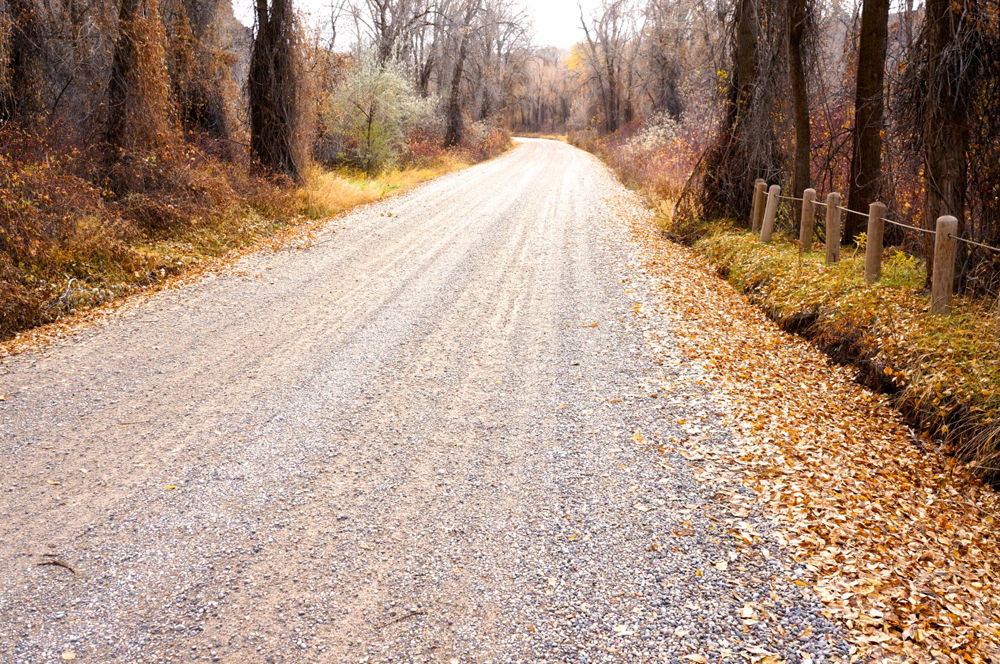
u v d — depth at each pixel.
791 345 7.84
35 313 8.02
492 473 4.74
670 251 12.81
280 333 7.59
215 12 19.50
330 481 4.60
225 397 5.87
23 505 4.23
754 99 12.85
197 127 18.00
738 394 6.09
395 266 10.86
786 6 12.09
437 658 3.13
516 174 27.77
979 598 3.76
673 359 6.89
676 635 3.25
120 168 11.71
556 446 5.12
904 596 3.58
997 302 6.56
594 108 62.12
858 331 7.23
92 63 14.57
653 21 39.75
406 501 4.38
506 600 3.50
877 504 4.57
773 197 11.66
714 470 4.76
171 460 4.80
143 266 9.77
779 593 3.54
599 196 20.73
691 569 3.73
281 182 15.95
